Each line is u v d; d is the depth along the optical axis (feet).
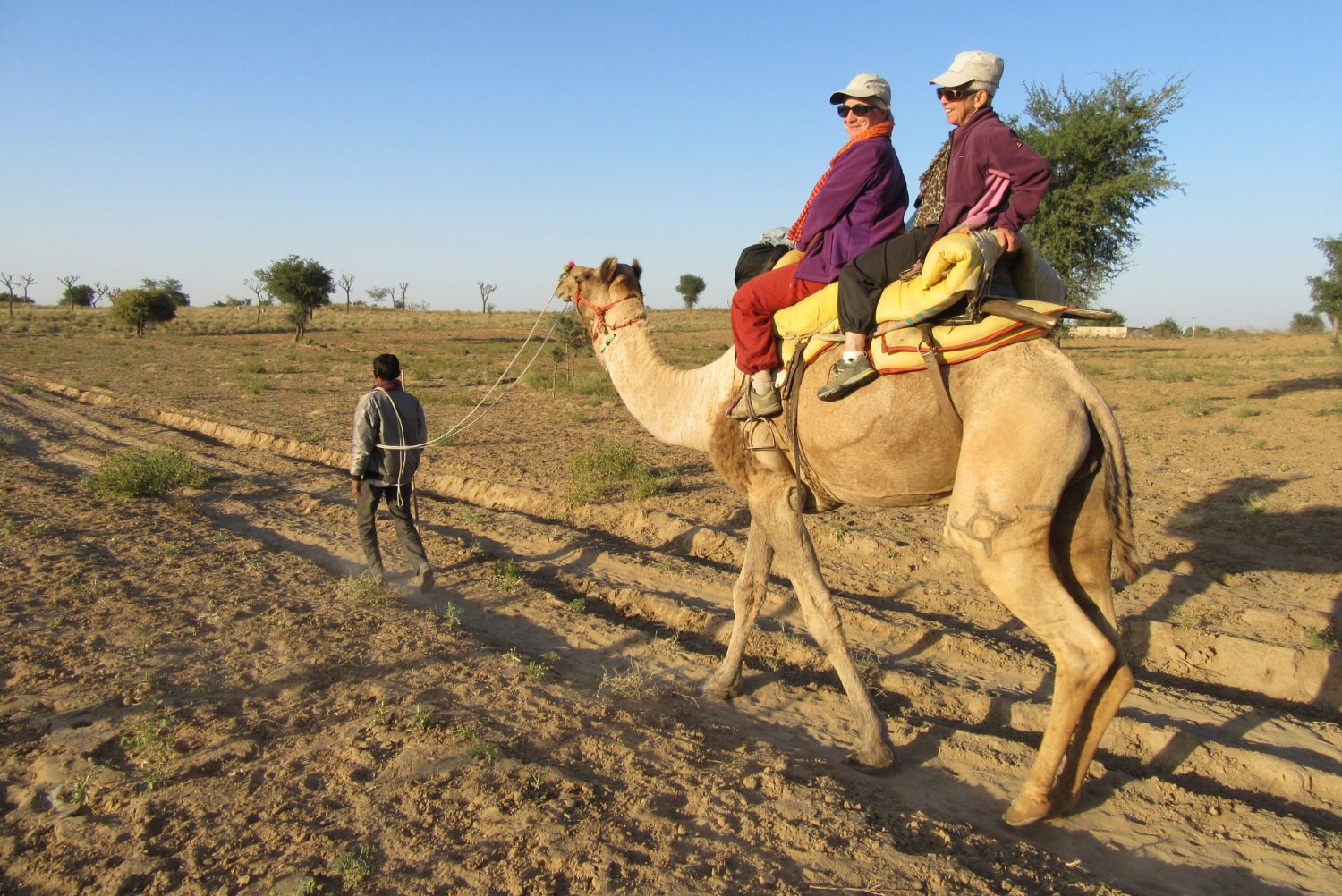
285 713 16.78
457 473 43.45
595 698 18.29
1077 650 12.96
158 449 46.11
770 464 16.40
